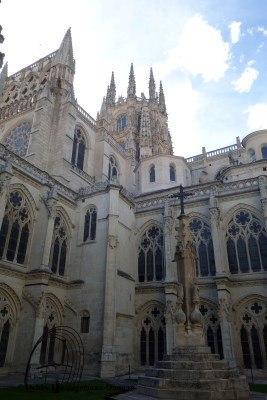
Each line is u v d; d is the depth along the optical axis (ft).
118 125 276.82
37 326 83.30
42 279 88.99
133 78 295.69
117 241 106.73
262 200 100.89
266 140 150.30
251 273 99.19
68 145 139.95
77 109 158.30
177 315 54.70
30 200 100.12
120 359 94.32
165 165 171.94
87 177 148.97
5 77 198.29
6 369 80.79
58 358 93.09
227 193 111.14
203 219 113.70
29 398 47.19
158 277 114.11
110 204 108.27
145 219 125.18
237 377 47.91
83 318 96.89
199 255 110.32
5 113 169.17
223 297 92.94
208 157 196.44
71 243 112.16
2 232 88.48
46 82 159.33
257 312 93.91
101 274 99.45
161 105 305.94
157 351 102.99
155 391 44.62
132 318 107.34
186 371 46.44
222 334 89.15
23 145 149.38
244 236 104.63
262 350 89.51
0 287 83.56
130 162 200.03
